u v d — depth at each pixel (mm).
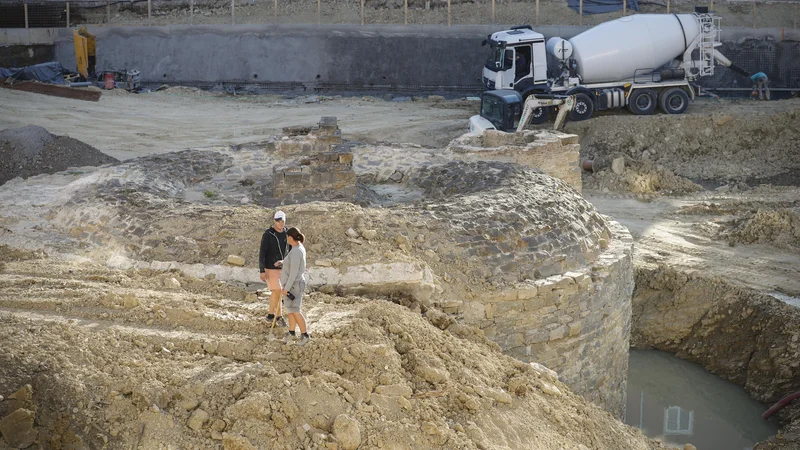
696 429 18234
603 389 16000
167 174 17906
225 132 33031
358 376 10305
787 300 20719
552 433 10992
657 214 27516
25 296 11578
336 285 13070
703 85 41000
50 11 45344
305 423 9531
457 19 44062
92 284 12320
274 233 10844
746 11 45281
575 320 14758
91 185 16328
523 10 44688
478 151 19766
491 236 14523
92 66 40406
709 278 21656
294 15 45125
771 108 36062
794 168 31781
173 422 9273
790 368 18609
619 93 34812
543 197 16328
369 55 41531
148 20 45156
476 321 13734
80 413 9117
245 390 9734
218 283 12812
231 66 41750
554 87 34500
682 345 21250
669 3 45969
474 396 10602
